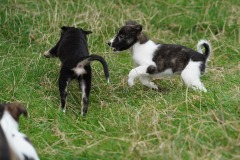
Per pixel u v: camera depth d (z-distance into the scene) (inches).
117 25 625.6
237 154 363.6
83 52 462.0
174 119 411.2
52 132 415.8
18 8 639.1
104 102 464.4
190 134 383.6
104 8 652.7
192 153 360.2
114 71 530.9
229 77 494.6
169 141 375.2
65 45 474.0
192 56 472.7
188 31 644.7
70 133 410.9
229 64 553.6
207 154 360.8
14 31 609.3
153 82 502.0
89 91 448.5
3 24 616.1
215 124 399.5
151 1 684.1
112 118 429.7
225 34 632.4
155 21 652.7
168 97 456.4
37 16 629.0
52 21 616.4
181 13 666.8
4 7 634.2
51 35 597.3
